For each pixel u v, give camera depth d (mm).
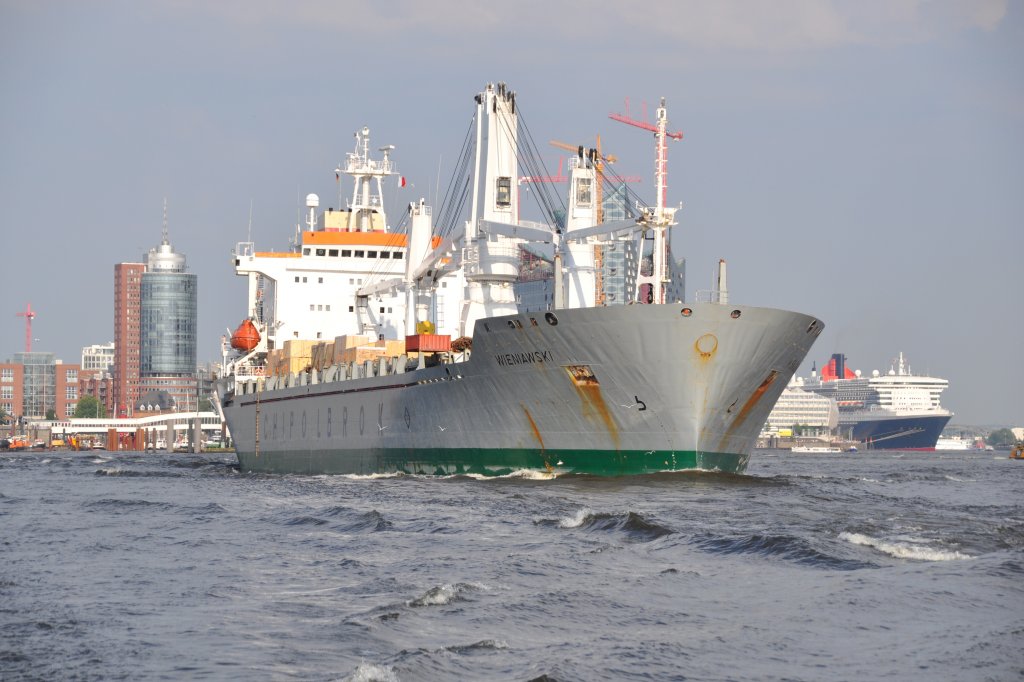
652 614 30562
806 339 63812
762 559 38344
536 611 30891
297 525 49625
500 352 64062
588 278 72500
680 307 57844
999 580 33969
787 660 26500
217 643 28281
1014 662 26062
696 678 25219
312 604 32469
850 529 44312
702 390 59906
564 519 47406
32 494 72438
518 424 65812
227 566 39000
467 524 47500
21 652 27703
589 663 26078
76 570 38625
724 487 60594
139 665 26547
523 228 71938
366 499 58531
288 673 25734
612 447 62875
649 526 44312
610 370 60188
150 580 36562
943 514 51406
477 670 25547
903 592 32562
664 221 66375
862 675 25422
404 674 25000
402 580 35500
